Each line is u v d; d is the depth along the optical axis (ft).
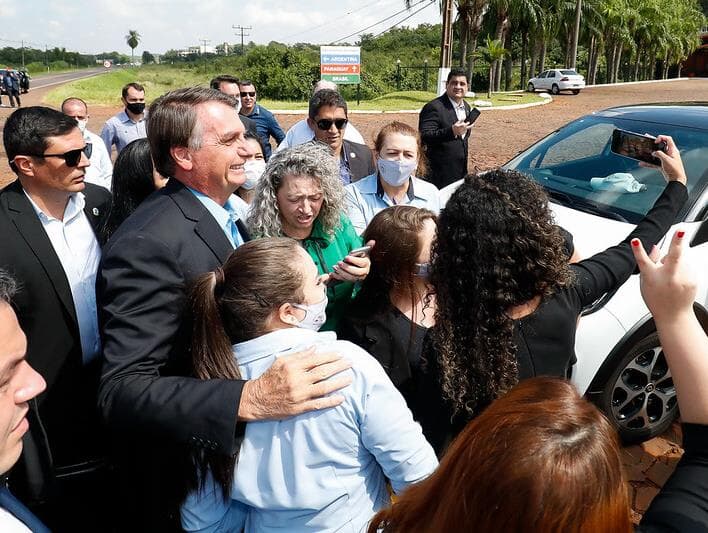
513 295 5.08
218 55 431.84
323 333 4.91
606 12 161.58
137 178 8.42
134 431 4.71
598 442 2.74
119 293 5.27
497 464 2.71
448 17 57.41
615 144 7.73
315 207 7.90
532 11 135.13
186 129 5.91
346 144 13.83
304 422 4.39
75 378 8.03
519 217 4.96
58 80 218.79
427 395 5.66
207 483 4.78
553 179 13.06
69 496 7.91
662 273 3.64
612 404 10.27
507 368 5.18
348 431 4.44
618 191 11.87
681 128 12.68
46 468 6.91
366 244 5.95
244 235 7.45
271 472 4.45
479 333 5.14
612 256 6.23
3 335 3.39
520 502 2.62
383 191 11.03
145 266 5.31
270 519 4.70
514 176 5.41
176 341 5.32
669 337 3.64
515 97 103.55
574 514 2.60
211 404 4.42
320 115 12.65
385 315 5.80
